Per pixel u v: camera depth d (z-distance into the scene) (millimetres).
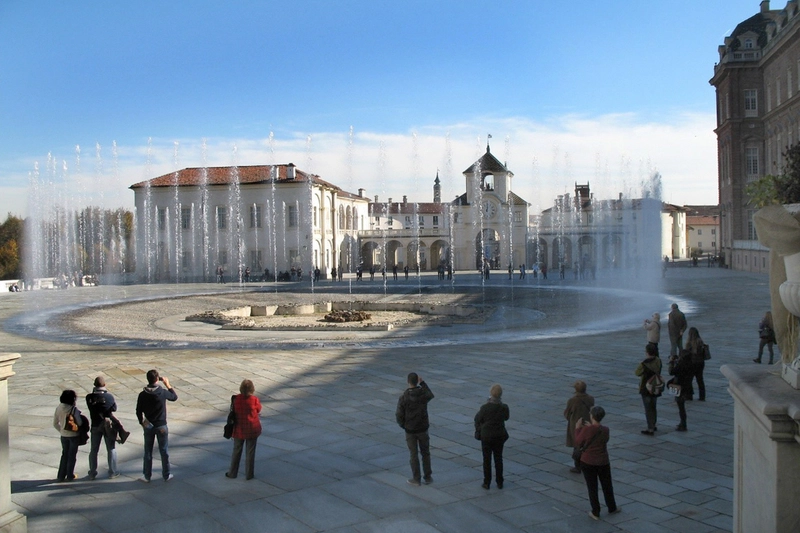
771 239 5730
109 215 91188
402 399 9766
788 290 5652
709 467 10297
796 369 5668
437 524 8320
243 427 9898
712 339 23109
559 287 54625
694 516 8469
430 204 118062
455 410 13922
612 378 17000
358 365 19297
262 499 9180
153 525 8367
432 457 10953
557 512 8656
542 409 13922
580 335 25531
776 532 5105
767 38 67250
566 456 10945
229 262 80062
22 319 35219
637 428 12453
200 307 43312
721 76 72125
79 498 9289
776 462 5102
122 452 11445
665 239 117875
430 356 20734
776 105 64812
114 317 36625
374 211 113250
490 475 9523
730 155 71062
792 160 26656
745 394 5695
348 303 40875
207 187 79625
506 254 95625
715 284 50406
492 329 28500
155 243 79812
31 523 8445
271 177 79250
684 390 12609
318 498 9195
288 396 15500
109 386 16859
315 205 81062
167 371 18750
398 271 94938
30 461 10992
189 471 10391
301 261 79312
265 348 23172
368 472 10273
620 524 8258
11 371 7523
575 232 94312
